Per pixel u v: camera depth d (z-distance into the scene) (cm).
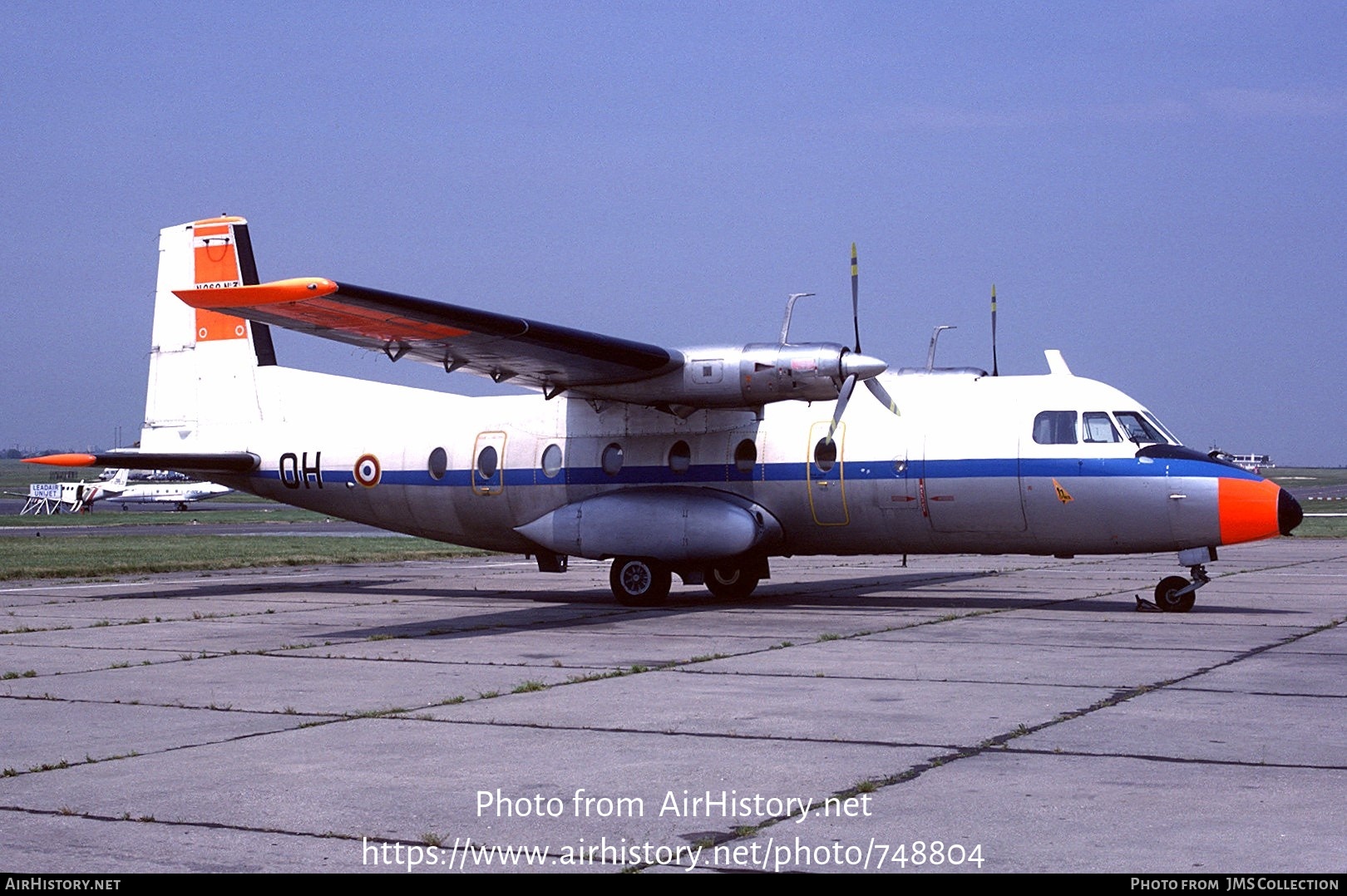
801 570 2753
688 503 1869
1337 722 905
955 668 1195
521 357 1773
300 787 747
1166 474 1678
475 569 2934
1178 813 666
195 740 891
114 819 681
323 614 1825
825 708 986
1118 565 2870
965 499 1773
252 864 603
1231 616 1666
